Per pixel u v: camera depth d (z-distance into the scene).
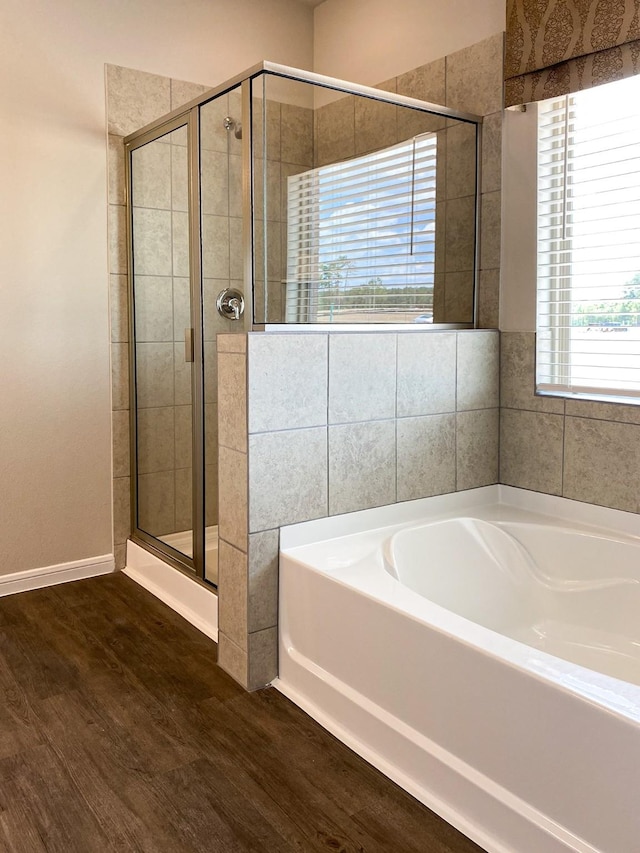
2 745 2.03
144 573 3.26
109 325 3.28
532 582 2.56
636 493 2.46
